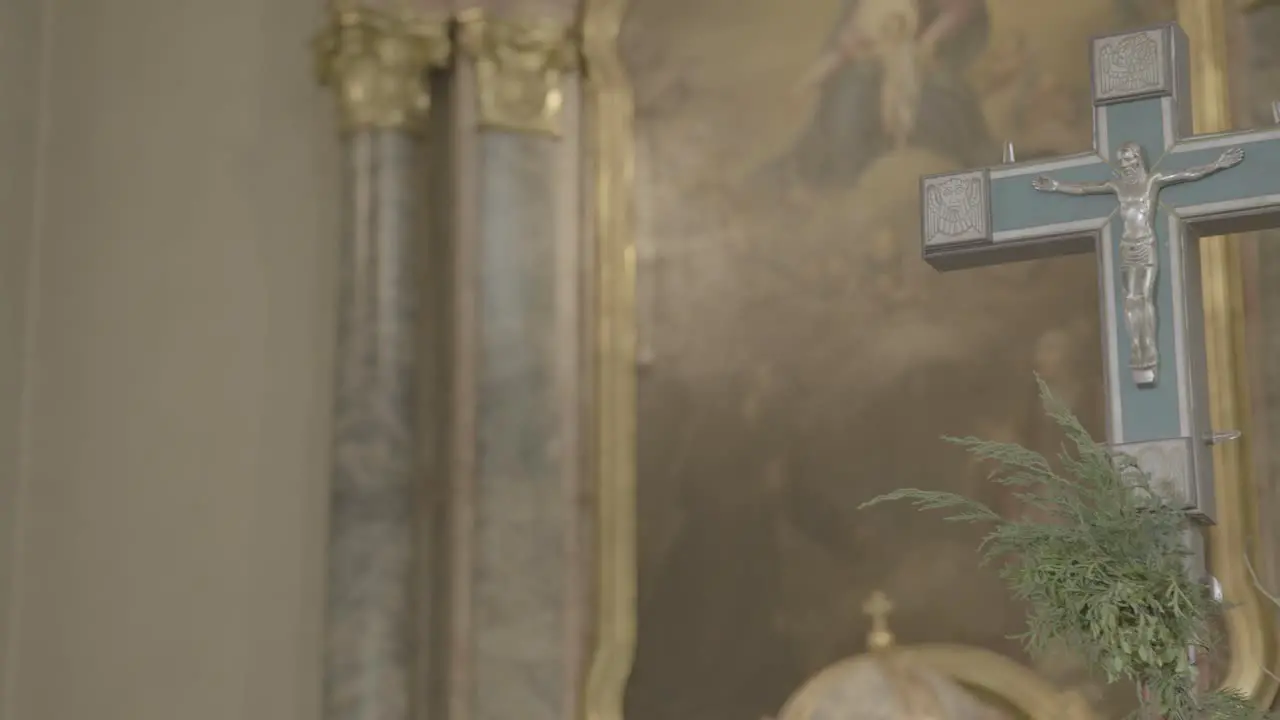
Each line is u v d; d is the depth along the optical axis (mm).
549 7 5203
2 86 5723
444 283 5164
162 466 5480
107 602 5453
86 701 5410
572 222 5129
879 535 4750
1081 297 4684
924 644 4652
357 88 5230
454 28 5258
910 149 4949
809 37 5105
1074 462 2676
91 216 5723
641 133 5195
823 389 4891
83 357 5637
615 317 5086
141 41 5773
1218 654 4266
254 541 5316
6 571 5539
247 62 5629
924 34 5000
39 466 5609
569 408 5020
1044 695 4492
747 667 4801
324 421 5301
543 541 4945
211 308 5520
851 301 4910
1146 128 2980
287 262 5449
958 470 4719
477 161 5133
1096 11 4828
